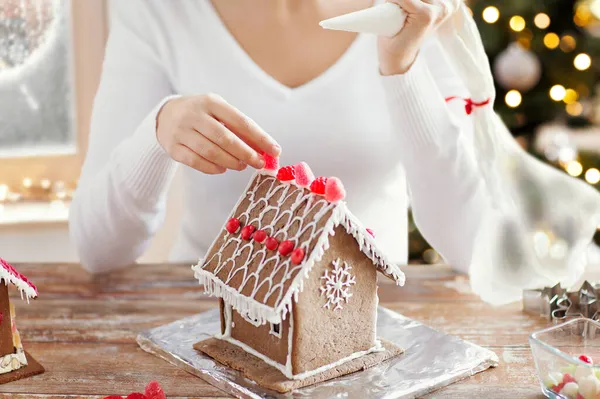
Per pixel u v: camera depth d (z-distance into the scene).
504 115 2.06
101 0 2.00
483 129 1.14
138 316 1.15
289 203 0.99
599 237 2.08
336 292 0.96
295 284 0.90
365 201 1.51
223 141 1.02
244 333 1.03
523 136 2.13
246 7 1.46
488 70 1.12
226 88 1.46
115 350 1.04
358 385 0.93
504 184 1.17
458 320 1.13
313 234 0.93
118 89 1.47
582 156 2.14
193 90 1.48
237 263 0.99
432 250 2.06
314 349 0.95
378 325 1.10
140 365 1.00
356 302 0.99
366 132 1.48
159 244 2.11
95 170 1.43
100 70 2.04
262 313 0.91
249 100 1.46
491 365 0.99
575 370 0.87
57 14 1.98
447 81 1.49
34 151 2.04
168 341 1.05
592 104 2.17
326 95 1.46
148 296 1.23
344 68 1.46
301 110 1.46
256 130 1.04
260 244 0.98
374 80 1.49
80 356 1.02
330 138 1.47
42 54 1.99
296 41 1.47
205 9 1.47
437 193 1.39
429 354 1.01
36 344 1.05
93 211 1.38
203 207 1.52
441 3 1.08
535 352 0.91
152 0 1.49
